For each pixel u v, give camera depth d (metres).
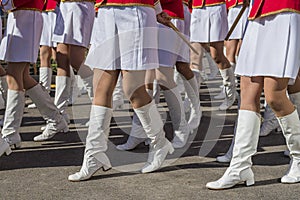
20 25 5.41
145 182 4.66
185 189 4.47
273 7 4.16
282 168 5.03
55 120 6.12
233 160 4.51
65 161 5.27
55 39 6.45
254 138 4.45
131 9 4.49
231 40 7.91
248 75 4.35
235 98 7.45
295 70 4.20
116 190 4.44
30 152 5.62
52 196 4.28
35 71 10.71
